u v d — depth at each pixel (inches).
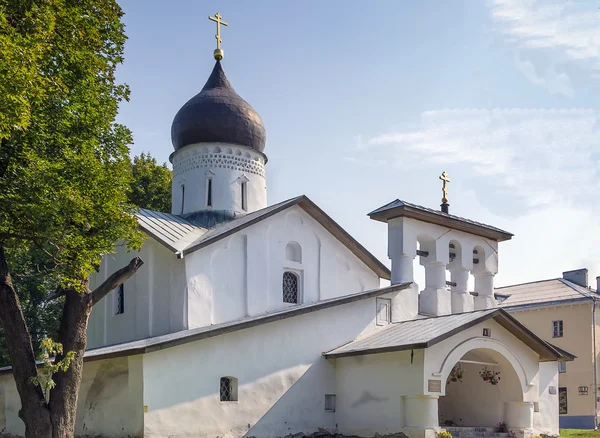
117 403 715.4
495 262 1029.2
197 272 896.9
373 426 776.9
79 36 620.1
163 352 699.4
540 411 930.1
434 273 959.0
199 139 1106.7
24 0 550.0
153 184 1498.5
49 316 1336.1
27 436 586.2
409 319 925.8
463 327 754.8
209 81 1163.3
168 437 684.1
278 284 973.2
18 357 591.8
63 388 599.2
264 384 772.0
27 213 579.8
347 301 853.8
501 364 826.8
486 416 854.5
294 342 809.5
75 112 634.8
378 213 944.3
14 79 484.1
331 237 1051.3
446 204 1011.3
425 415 729.0
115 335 994.7
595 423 1498.5
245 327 756.0
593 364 1525.6
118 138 679.1
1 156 596.4
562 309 1603.1
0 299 592.4
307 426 800.3
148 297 935.0
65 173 617.0
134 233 655.1
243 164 1115.9
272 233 981.2
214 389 729.6
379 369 784.3
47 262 937.5
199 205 1085.8
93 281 1058.1
